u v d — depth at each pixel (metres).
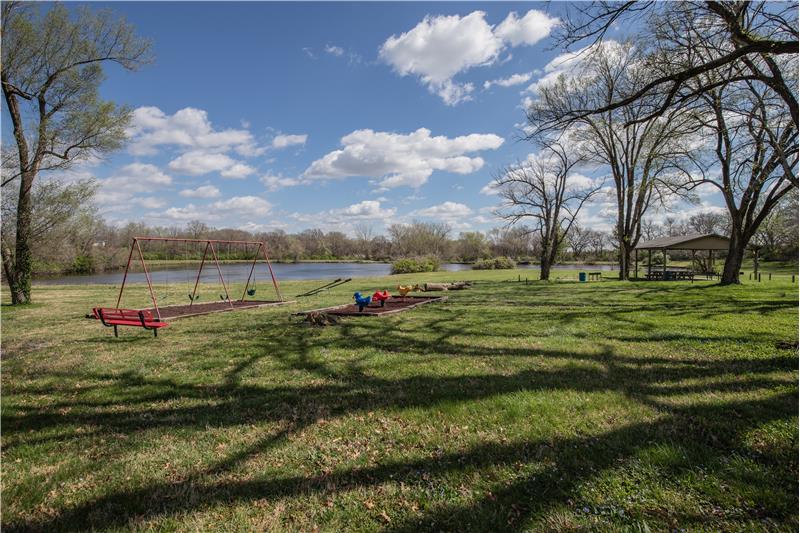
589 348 7.12
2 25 14.98
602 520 2.54
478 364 6.21
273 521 2.66
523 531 2.46
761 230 28.67
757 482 2.88
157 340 8.75
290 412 4.48
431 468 3.21
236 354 7.26
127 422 4.33
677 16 9.02
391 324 10.19
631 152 27.38
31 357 7.32
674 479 2.95
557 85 26.27
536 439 3.62
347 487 3.01
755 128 12.67
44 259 27.41
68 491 3.08
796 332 8.02
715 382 5.05
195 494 2.97
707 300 14.28
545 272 31.17
